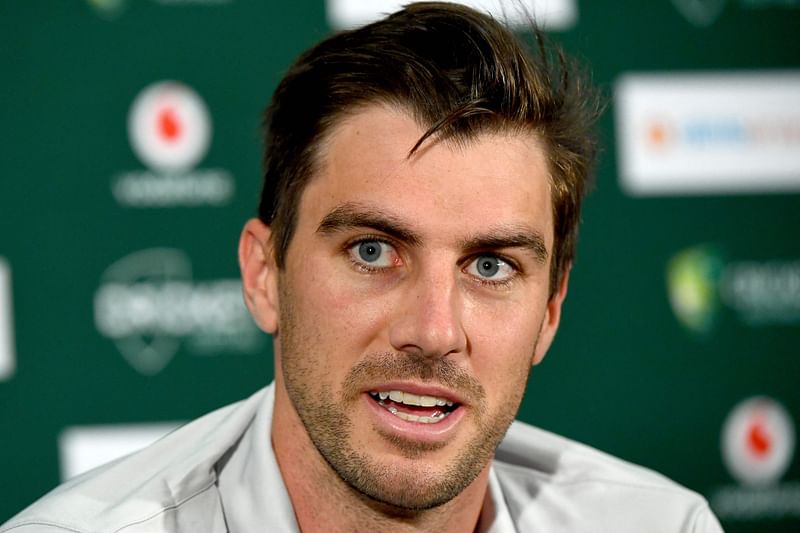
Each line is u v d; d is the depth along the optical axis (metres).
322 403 3.79
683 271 8.20
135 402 7.74
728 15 8.19
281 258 4.02
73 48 7.64
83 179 7.68
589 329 8.16
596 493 4.86
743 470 8.30
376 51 3.81
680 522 4.80
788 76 8.25
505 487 4.87
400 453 3.74
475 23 3.92
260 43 7.81
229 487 4.25
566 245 4.37
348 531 4.01
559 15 8.04
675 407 8.23
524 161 3.80
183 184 7.78
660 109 8.15
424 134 3.66
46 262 7.63
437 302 3.63
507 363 3.84
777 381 8.30
